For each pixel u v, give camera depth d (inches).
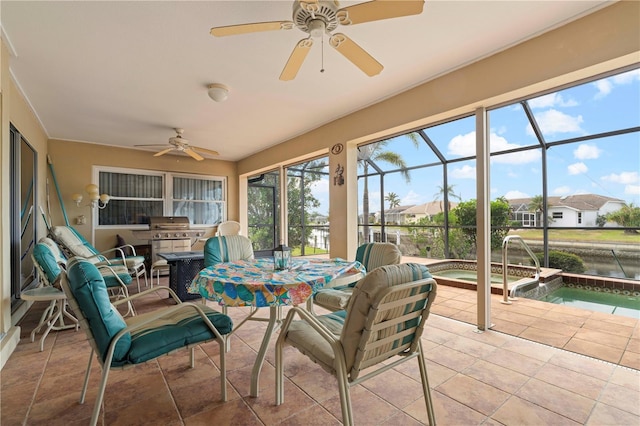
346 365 48.3
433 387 70.7
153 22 79.7
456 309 131.1
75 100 132.4
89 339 52.9
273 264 83.0
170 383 73.3
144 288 176.2
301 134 187.8
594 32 77.7
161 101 135.0
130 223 222.8
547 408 62.3
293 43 90.5
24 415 61.4
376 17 60.8
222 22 80.0
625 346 92.0
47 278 102.7
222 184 266.7
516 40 90.9
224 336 67.8
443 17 79.8
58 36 85.4
